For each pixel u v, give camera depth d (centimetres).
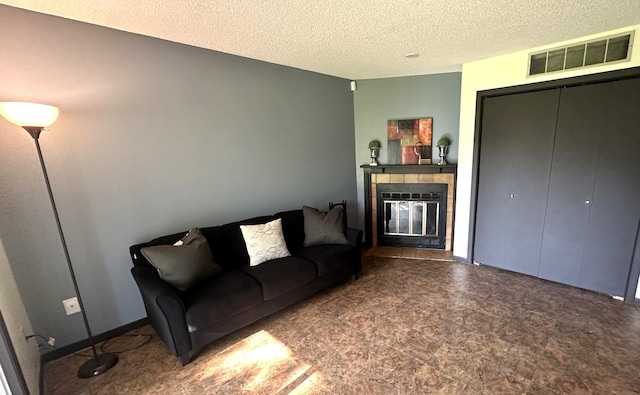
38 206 202
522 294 284
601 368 188
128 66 231
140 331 249
